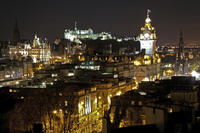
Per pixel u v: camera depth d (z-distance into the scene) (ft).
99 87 521.65
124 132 142.41
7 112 88.17
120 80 618.85
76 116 379.55
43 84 552.41
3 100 91.04
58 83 503.61
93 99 481.87
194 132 139.85
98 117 451.53
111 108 277.85
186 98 245.45
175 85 348.79
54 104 389.19
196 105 228.84
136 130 143.54
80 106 426.51
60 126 311.88
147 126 146.61
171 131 141.28
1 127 85.46
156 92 325.42
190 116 150.92
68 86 457.27
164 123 143.13
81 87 467.93
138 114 256.52
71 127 300.20
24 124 326.03
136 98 286.25
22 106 345.72
